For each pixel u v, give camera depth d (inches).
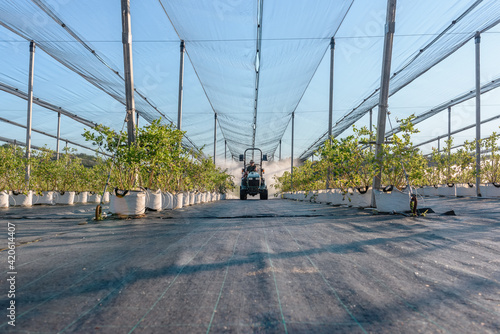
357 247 103.3
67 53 296.8
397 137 225.0
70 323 46.5
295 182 676.7
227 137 820.6
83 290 61.2
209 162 459.2
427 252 95.3
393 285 64.4
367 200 272.2
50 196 392.8
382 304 54.2
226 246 105.7
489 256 90.0
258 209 303.0
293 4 236.7
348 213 232.2
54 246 105.3
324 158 364.2
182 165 332.5
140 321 47.3
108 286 63.7
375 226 155.3
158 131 223.6
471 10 263.1
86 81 355.6
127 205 203.0
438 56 346.3
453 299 56.6
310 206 351.6
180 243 111.2
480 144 466.9
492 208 262.2
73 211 265.0
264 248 102.1
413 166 230.5
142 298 57.0
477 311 51.3
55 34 268.5
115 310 51.4
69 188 439.2
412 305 53.8
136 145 222.7
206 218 202.1
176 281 67.1
